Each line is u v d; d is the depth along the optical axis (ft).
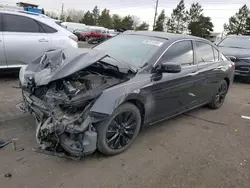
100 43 13.74
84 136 8.28
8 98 14.83
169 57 11.57
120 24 212.64
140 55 11.23
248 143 12.12
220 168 9.62
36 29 18.81
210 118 15.24
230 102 19.49
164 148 10.77
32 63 11.54
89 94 8.24
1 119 11.82
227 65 16.60
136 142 11.01
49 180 7.89
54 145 8.36
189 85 12.77
